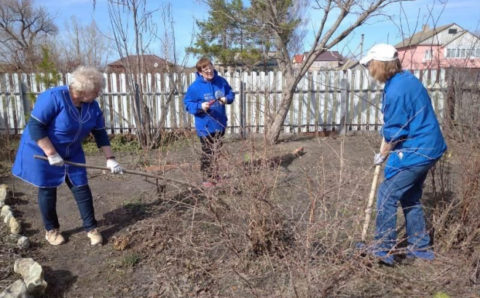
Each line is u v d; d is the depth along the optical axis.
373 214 3.87
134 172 3.66
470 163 3.51
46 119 3.36
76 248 3.77
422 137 3.03
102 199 5.05
